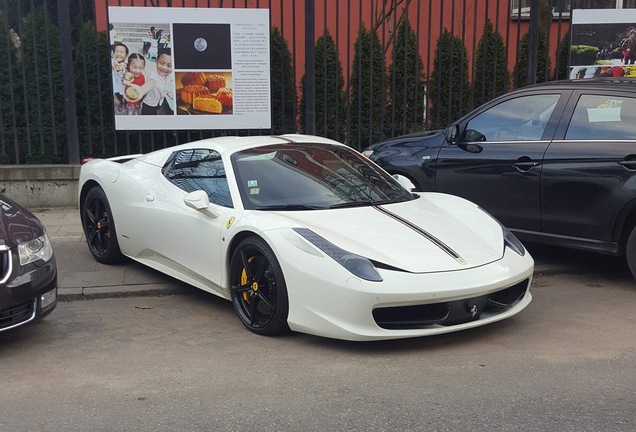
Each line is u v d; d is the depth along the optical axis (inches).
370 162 221.0
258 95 344.2
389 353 160.1
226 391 140.3
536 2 354.0
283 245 161.9
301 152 208.8
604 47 354.9
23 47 335.6
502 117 244.4
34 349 167.2
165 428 124.5
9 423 126.8
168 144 372.5
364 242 162.1
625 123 207.9
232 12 335.0
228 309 199.6
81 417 129.2
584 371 149.0
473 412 129.3
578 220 216.4
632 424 124.1
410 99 380.5
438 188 260.4
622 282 225.6
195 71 336.8
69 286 218.2
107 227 242.8
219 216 184.7
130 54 330.3
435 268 156.4
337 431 122.4
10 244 157.4
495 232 182.5
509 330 176.6
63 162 355.3
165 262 212.7
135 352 164.4
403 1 434.9
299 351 162.2
